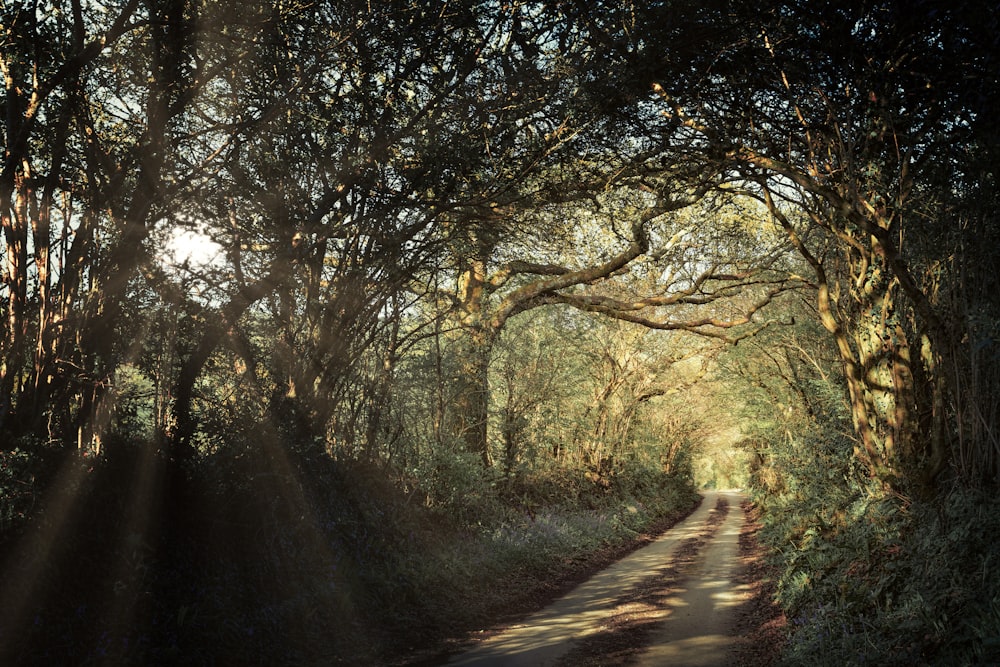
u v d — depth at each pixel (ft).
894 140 27.14
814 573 32.63
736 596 41.14
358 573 32.37
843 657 21.93
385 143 30.73
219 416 29.30
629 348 93.76
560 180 37.68
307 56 27.78
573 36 30.17
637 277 72.08
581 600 40.45
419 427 52.60
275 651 24.41
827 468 44.93
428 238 36.96
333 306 34.47
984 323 23.02
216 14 24.57
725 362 85.35
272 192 29.45
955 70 23.56
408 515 42.96
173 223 26.04
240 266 28.81
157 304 27.02
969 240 24.86
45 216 22.61
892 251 25.21
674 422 136.87
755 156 29.73
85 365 23.70
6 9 20.86
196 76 25.67
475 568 41.86
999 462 23.32
